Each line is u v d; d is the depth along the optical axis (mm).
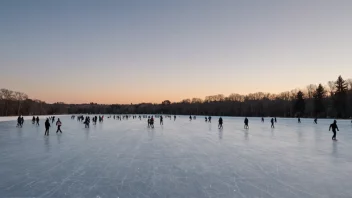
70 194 6902
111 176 8727
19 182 8023
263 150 14430
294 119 58375
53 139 19938
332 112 71062
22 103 108375
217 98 176750
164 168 9945
